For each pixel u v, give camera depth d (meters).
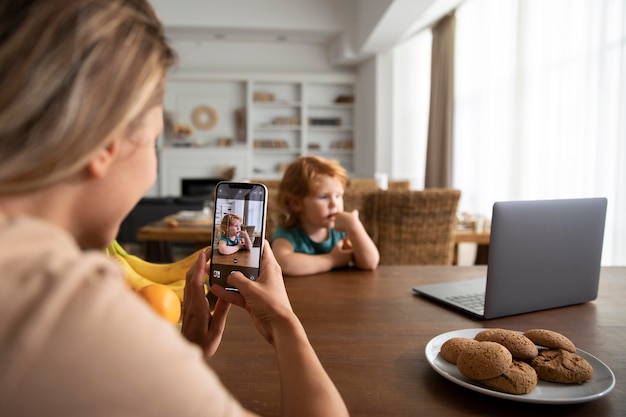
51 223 0.33
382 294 1.08
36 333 0.25
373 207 2.41
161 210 4.89
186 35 6.70
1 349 0.24
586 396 0.56
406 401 0.57
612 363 0.69
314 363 0.48
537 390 0.58
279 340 0.51
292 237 1.50
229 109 7.57
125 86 0.31
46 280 0.26
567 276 0.96
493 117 4.58
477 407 0.56
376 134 6.53
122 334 0.27
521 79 3.97
